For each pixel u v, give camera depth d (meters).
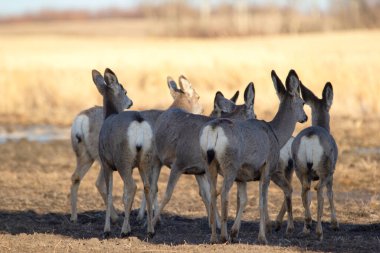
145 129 38.88
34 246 35.91
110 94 43.59
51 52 185.50
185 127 38.97
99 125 45.59
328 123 42.62
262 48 172.62
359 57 132.12
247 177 36.78
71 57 163.75
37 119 98.31
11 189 56.28
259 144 36.53
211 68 126.81
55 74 126.69
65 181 59.78
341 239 38.56
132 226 44.19
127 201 39.09
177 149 39.06
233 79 121.69
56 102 110.94
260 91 110.94
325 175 38.78
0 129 92.12
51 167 66.75
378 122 86.94
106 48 199.75
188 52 165.38
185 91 46.88
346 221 44.53
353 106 97.12
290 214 40.97
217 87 119.50
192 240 38.66
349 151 69.88
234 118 41.12
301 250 34.78
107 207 40.12
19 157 72.00
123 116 39.47
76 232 41.88
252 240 38.25
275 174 40.97
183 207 49.81
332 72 111.88
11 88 112.75
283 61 127.12
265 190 37.34
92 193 54.75
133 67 135.25
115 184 58.31
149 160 39.19
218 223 42.47
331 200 41.88
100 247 35.41
